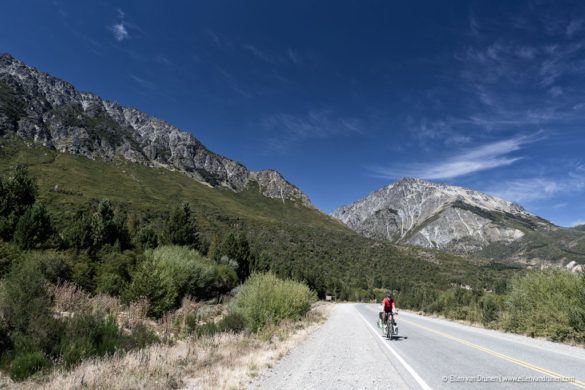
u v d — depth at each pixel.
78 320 9.74
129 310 15.41
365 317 29.02
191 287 25.22
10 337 8.49
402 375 8.00
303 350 11.79
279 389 6.84
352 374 8.12
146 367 8.08
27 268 10.13
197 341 11.97
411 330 18.81
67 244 30.33
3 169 138.00
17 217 29.70
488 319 22.34
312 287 81.00
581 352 11.54
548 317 15.85
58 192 123.88
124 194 168.38
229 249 57.00
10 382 7.16
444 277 170.12
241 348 11.42
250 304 17.75
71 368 7.87
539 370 8.54
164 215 131.00
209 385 7.07
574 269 18.62
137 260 26.38
